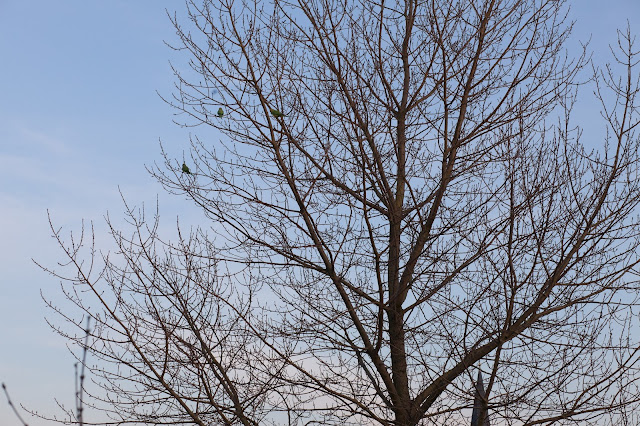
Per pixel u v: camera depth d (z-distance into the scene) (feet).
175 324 29.04
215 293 29.63
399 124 33.47
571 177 29.50
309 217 31.24
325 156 31.40
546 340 29.07
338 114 31.50
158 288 29.14
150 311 28.94
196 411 28.81
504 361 28.55
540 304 28.99
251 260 32.07
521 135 29.99
